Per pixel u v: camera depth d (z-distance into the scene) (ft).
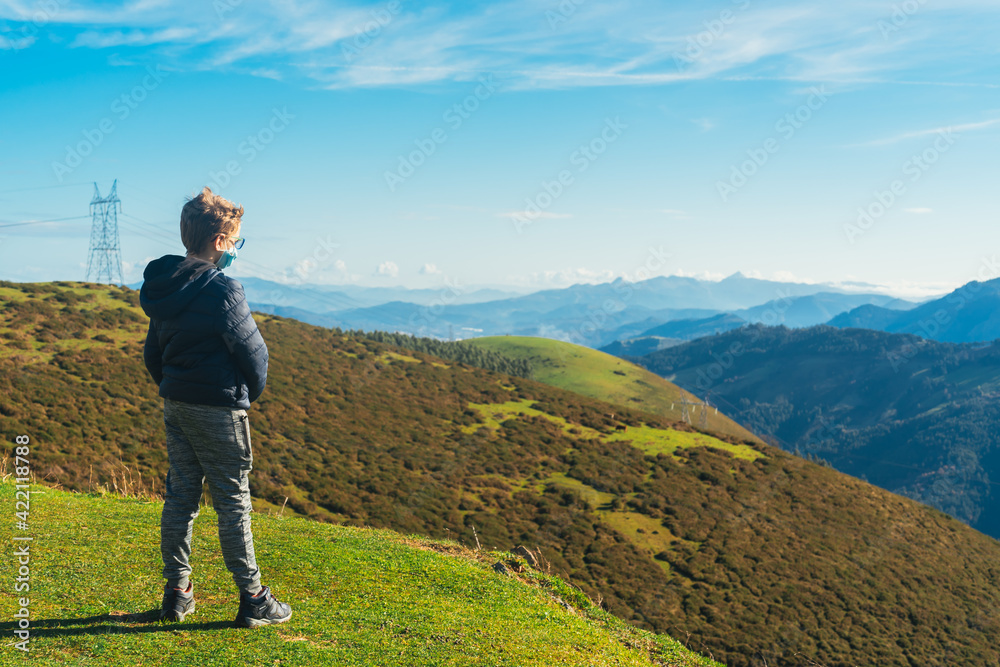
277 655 9.41
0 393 97.55
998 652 102.42
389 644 10.82
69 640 8.89
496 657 11.34
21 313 139.95
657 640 19.74
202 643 9.47
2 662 7.83
